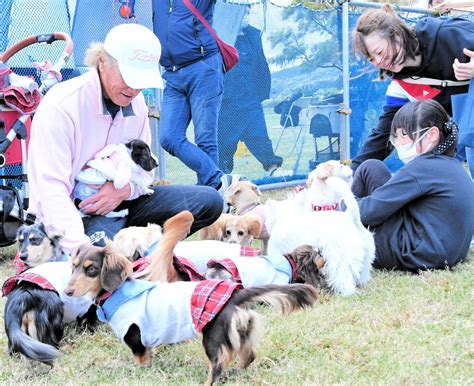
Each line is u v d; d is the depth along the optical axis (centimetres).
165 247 338
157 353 319
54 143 393
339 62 929
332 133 934
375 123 977
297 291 279
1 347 337
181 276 369
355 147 966
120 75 393
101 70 401
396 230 441
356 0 938
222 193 661
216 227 526
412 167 432
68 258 386
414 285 403
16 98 491
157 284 299
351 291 398
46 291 320
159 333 288
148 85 387
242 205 601
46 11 703
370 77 956
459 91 474
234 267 370
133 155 429
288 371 285
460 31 445
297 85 892
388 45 438
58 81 522
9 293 323
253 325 279
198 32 644
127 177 418
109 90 405
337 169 432
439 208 428
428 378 264
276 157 885
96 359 319
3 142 499
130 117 439
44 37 529
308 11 890
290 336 326
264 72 861
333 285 402
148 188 449
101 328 360
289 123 891
